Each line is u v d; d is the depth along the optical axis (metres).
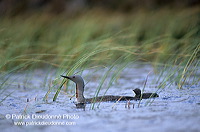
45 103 12.17
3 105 12.08
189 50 14.65
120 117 9.73
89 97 13.29
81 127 9.03
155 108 10.62
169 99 11.82
